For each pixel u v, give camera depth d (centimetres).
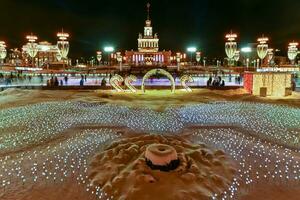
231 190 619
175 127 1123
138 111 1424
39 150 869
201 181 627
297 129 1114
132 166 681
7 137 997
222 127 1130
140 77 3816
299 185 654
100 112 1384
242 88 2539
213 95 2136
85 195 600
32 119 1230
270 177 688
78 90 2528
